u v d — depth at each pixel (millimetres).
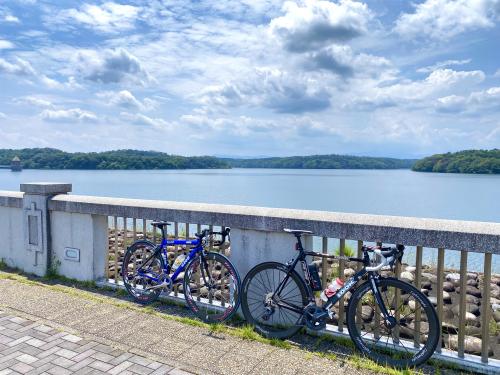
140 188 71625
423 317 5031
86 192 59812
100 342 4312
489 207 41875
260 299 4875
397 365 3896
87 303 5473
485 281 3746
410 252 11023
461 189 79125
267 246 4840
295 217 4562
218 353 4121
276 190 74750
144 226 5785
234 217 4949
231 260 5102
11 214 7098
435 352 4000
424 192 70000
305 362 3961
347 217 4312
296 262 4480
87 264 6289
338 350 4250
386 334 4402
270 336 4543
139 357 3996
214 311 5164
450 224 3818
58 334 4484
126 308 5324
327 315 4246
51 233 6637
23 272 6922
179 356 4043
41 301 5520
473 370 3777
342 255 4383
